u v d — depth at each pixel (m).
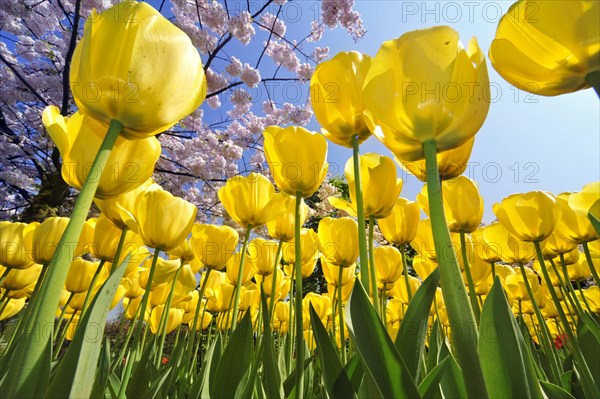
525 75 0.17
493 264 0.41
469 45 0.15
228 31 1.66
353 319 0.13
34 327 0.11
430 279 0.15
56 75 1.96
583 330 0.25
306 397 0.28
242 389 0.20
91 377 0.12
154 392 0.22
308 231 0.43
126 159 0.20
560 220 0.36
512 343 0.13
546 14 0.16
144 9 0.15
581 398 0.27
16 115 1.91
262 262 0.45
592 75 0.16
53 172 1.80
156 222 0.27
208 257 0.38
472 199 0.30
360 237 0.20
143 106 0.15
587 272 0.51
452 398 0.16
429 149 0.14
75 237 0.12
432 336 0.23
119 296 0.42
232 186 0.34
